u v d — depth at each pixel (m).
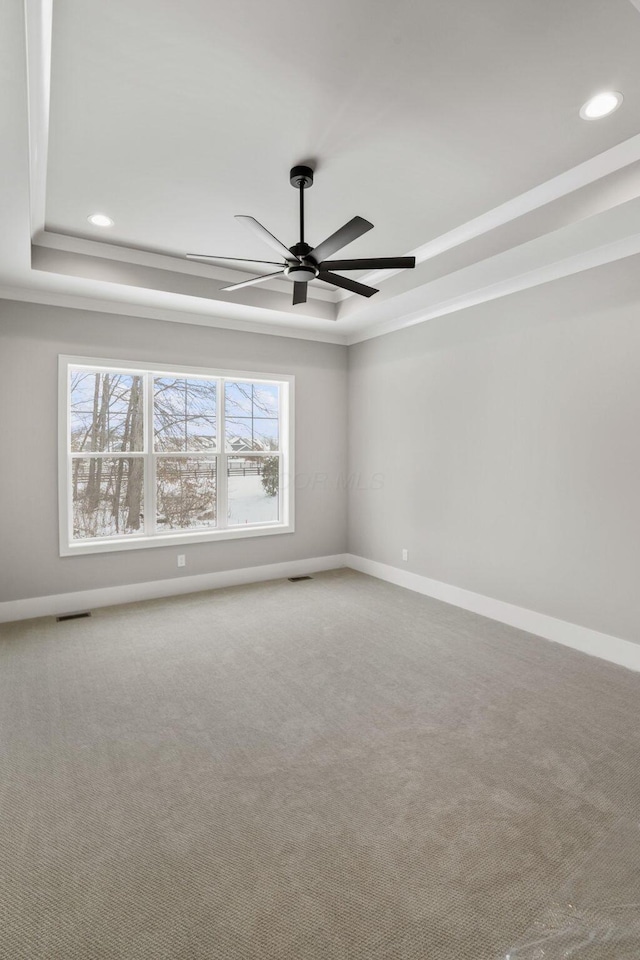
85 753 2.30
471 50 1.96
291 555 5.52
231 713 2.67
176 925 1.45
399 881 1.60
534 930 1.43
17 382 4.04
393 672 3.16
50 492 4.20
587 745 2.36
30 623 4.02
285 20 1.81
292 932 1.43
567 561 3.59
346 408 5.83
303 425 5.51
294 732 2.48
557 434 3.63
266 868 1.66
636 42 1.92
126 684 3.00
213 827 1.84
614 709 2.69
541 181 2.95
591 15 1.80
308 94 2.21
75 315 4.23
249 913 1.49
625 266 3.19
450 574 4.56
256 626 3.97
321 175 2.86
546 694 2.87
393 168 2.79
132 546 4.56
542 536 3.76
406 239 3.72
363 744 2.38
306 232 3.59
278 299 4.68
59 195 3.07
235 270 4.36
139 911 1.50
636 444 3.18
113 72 2.05
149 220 3.41
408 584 5.03
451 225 3.51
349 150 2.62
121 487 4.64
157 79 2.10
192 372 4.79
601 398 3.35
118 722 2.57
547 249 3.28
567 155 2.68
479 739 2.41
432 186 2.99
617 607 3.30
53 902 1.53
